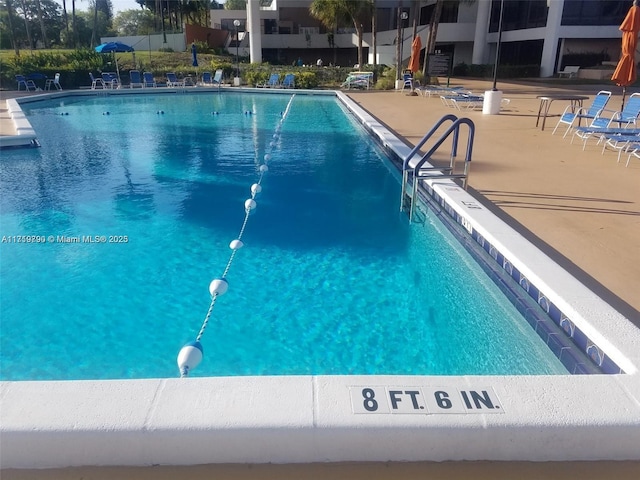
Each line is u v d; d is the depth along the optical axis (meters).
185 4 50.78
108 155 9.73
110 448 1.88
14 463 1.89
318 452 1.91
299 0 38.94
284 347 3.46
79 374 3.18
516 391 2.06
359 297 4.12
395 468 1.92
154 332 3.63
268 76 24.02
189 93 22.61
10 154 9.78
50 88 22.47
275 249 5.09
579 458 1.96
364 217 6.08
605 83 24.61
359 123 13.25
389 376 2.13
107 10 59.78
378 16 36.22
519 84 24.64
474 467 1.92
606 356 2.64
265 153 10.02
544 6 27.98
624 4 26.03
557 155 7.77
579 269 3.71
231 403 1.96
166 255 4.91
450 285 4.36
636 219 4.75
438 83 24.55
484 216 4.72
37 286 4.27
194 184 7.61
